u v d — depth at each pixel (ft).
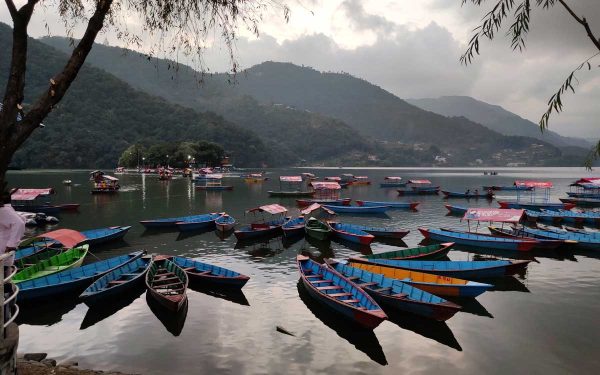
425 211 208.23
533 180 488.44
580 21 18.63
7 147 23.94
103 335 59.77
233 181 432.66
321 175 612.29
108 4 26.55
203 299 74.08
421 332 61.16
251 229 134.82
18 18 24.44
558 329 62.23
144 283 80.38
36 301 69.97
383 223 171.42
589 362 52.54
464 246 119.14
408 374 49.85
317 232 129.39
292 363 52.19
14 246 27.14
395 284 71.15
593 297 76.48
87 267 82.89
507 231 132.46
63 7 32.07
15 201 208.85
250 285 82.48
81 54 25.79
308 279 77.36
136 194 282.56
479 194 279.49
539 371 50.52
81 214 189.16
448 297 72.69
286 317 66.23
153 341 57.82
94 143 633.61
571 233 124.06
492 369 51.01
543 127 21.21
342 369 50.85
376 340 58.54
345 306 61.77
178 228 144.46
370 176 597.93
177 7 31.53
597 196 254.88
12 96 24.27
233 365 51.47
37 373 41.22
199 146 607.37
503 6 23.32
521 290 80.43
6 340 22.81
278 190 325.01
